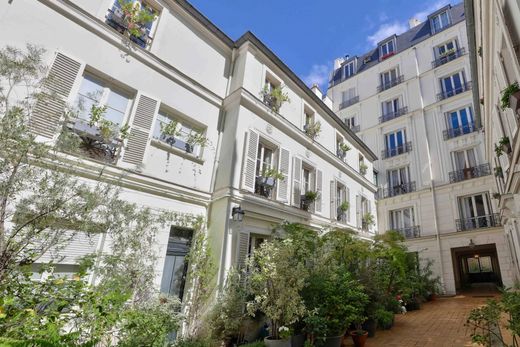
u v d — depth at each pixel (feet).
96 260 13.75
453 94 50.98
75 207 10.83
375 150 58.29
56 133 13.98
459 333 20.30
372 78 64.03
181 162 20.75
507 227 33.24
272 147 27.37
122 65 18.84
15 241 9.82
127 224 13.88
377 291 22.63
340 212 35.50
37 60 12.08
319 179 32.58
